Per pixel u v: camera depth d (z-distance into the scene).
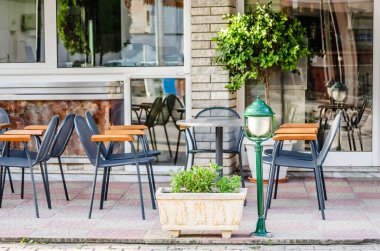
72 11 9.04
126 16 8.95
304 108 9.01
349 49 8.91
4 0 9.13
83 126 7.08
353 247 5.95
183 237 6.18
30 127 7.88
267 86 8.27
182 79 8.78
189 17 8.73
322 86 8.97
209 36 8.47
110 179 8.86
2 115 8.13
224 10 8.41
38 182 8.88
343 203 7.43
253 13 8.59
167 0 8.84
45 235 6.29
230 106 8.55
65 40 9.06
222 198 6.02
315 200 7.57
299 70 8.98
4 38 9.17
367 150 8.95
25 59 9.15
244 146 8.98
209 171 6.22
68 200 7.77
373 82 8.88
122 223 6.71
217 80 8.48
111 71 8.95
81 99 8.86
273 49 7.99
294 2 8.93
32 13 9.09
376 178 8.77
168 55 8.88
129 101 8.84
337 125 6.78
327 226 6.48
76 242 6.21
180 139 8.81
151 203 7.56
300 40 8.28
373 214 6.93
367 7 8.84
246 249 5.95
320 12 8.91
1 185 7.41
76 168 8.96
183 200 6.06
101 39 9.01
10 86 8.92
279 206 7.32
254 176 8.55
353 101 8.93
